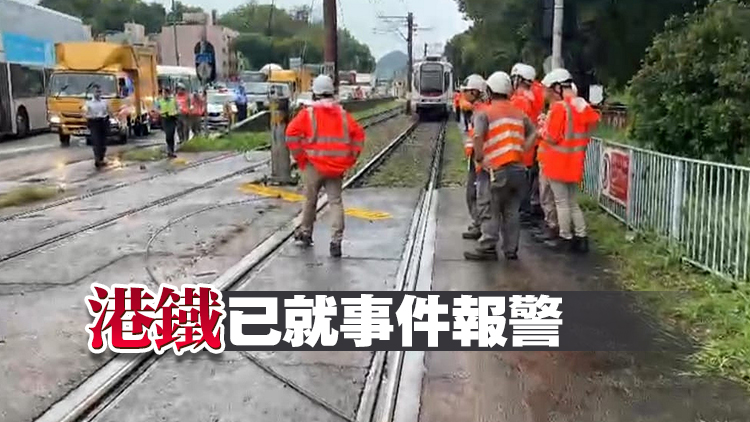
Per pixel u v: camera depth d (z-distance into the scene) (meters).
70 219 11.94
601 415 4.97
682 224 8.91
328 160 9.21
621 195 11.23
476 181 9.61
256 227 11.23
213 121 35.84
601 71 26.77
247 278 8.20
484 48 34.22
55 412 4.98
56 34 35.81
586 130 9.32
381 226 11.31
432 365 5.84
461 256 9.28
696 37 11.13
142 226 11.30
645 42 24.86
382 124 44.19
